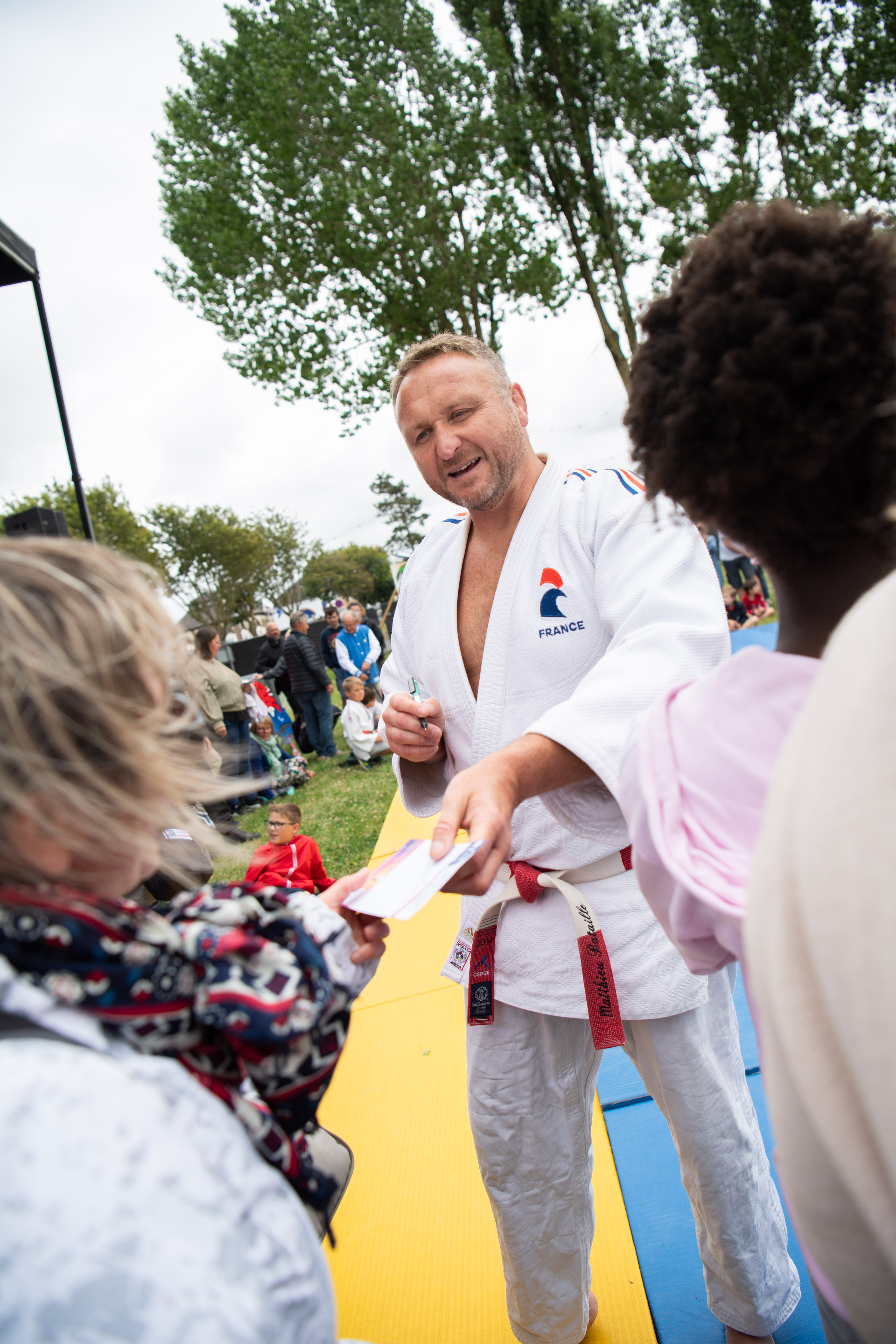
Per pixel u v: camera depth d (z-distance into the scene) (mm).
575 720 1131
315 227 14281
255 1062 656
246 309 15070
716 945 837
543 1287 1571
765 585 9125
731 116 15297
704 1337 1657
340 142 13953
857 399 605
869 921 497
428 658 1650
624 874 1407
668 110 14586
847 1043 517
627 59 14531
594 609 1453
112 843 567
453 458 1467
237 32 13883
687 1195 1921
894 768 499
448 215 14398
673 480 720
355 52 13680
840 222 656
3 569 557
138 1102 499
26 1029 517
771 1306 1538
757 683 675
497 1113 1511
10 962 539
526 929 1463
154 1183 470
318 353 15164
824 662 561
